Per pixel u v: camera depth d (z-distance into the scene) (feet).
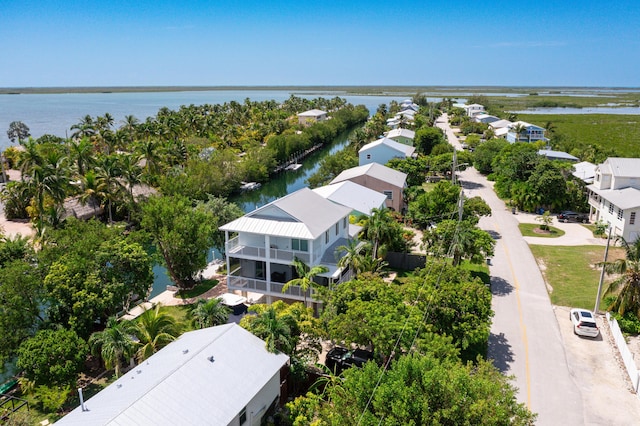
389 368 81.25
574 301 122.21
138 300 132.77
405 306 90.58
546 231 184.85
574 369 93.25
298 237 115.34
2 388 92.22
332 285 109.60
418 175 251.60
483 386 57.57
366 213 163.43
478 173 305.73
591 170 234.17
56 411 84.53
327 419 62.85
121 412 61.77
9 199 224.74
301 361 85.71
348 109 629.51
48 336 87.81
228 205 169.37
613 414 80.38
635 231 165.99
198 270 144.46
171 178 219.82
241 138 408.05
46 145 268.41
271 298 123.95
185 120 404.57
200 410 65.46
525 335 106.01
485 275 139.23
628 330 107.14
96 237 119.55
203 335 83.71
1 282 96.22
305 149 415.85
